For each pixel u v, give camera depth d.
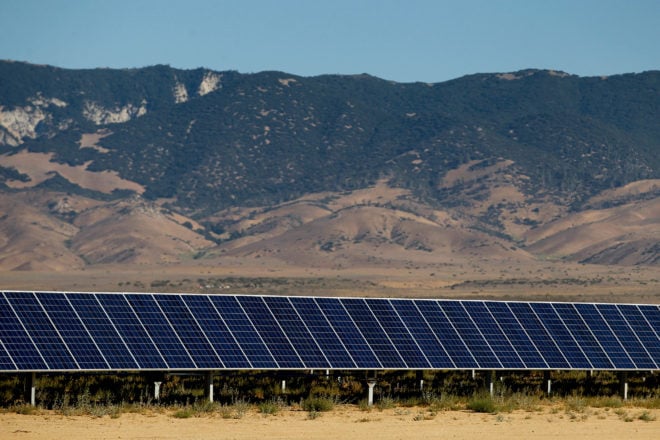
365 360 75.44
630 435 63.41
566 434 63.47
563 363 80.56
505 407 74.00
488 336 81.31
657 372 104.94
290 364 73.44
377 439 60.19
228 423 66.00
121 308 74.00
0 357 67.38
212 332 74.25
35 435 60.00
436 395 80.25
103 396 77.62
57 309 72.25
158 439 59.31
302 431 62.97
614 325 86.69
